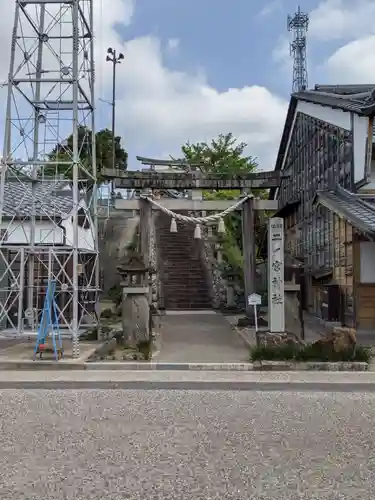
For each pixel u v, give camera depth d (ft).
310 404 25.58
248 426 21.40
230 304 69.56
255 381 31.76
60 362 35.83
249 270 56.44
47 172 67.92
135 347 42.37
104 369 35.55
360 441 19.44
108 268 89.97
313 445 18.94
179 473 16.15
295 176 90.17
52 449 18.45
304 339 45.55
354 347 36.83
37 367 35.63
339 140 63.93
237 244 85.87
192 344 44.70
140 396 27.50
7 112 41.11
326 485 15.30
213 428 21.08
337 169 64.69
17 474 16.15
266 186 55.21
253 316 55.42
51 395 27.76
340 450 18.40
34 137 52.95
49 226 52.06
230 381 31.76
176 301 74.90
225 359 38.04
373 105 52.54
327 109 69.21
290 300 45.42
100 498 14.39
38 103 43.39
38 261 52.29
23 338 47.32
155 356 39.11
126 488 15.03
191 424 21.71
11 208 52.21
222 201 56.90
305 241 80.02
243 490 14.90
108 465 16.85
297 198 86.69
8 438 19.80
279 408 24.71
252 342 43.34
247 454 17.92
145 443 19.07
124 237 95.14
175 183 54.90
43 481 15.57
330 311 56.90
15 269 53.62
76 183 39.47
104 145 138.21
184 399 26.73
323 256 66.85
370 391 28.96
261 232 79.92
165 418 22.72
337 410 24.30
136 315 43.62
